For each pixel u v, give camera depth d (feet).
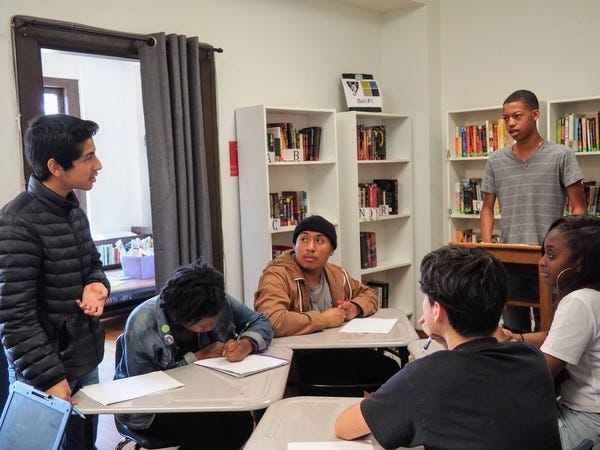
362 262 15.87
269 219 13.12
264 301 9.05
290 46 15.01
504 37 16.19
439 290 4.64
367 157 16.02
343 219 15.60
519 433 4.18
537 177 11.03
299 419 5.78
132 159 22.86
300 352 9.93
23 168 10.22
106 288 7.52
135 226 23.08
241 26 13.83
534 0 15.58
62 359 7.09
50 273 6.91
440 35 17.33
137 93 22.40
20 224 6.59
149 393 6.46
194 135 12.35
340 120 15.42
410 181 16.89
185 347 7.91
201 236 12.48
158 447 7.28
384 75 17.71
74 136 6.77
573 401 6.15
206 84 12.85
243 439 7.45
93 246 7.79
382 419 4.46
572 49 15.07
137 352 7.21
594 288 6.30
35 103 10.30
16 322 6.48
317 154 14.67
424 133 17.02
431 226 17.12
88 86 21.47
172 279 7.18
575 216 6.69
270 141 13.52
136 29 11.86
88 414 6.11
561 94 15.31
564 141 14.47
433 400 4.27
